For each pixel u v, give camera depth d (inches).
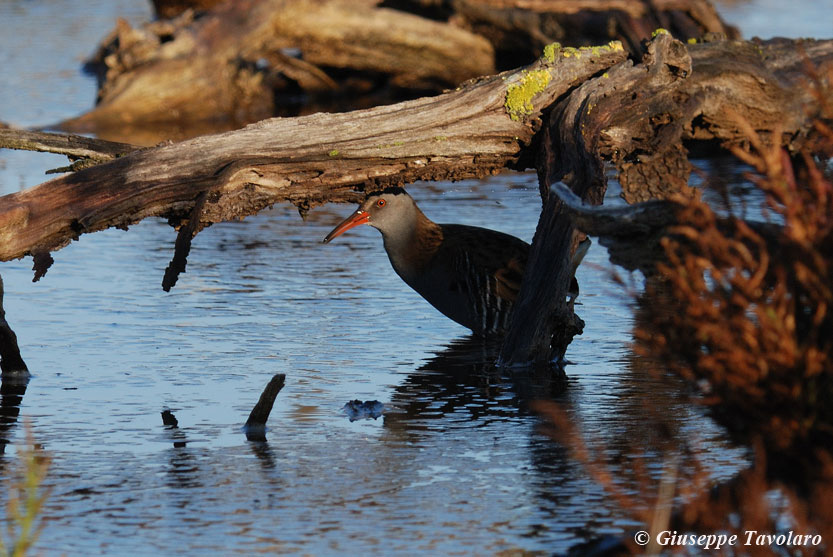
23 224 565.3
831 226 365.1
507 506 421.7
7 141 620.7
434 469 460.4
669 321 391.9
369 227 940.0
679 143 658.2
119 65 1380.4
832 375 364.5
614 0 1374.3
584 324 613.0
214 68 1387.8
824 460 360.5
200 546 389.4
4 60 1612.9
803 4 1920.5
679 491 424.8
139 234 906.1
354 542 392.2
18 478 450.3
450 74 1453.0
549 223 607.2
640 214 435.5
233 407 536.4
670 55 655.1
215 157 600.4
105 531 402.0
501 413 528.7
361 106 1441.9
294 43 1408.7
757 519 369.7
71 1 2082.9
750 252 392.5
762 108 701.3
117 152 630.5
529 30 1400.1
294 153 613.0
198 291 741.9
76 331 653.9
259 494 435.2
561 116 642.2
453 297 683.4
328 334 658.8
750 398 370.3
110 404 539.5
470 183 1081.4
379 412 530.9
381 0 1434.5
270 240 887.1
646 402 538.6
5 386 565.0
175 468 461.7
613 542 387.2
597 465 456.4
